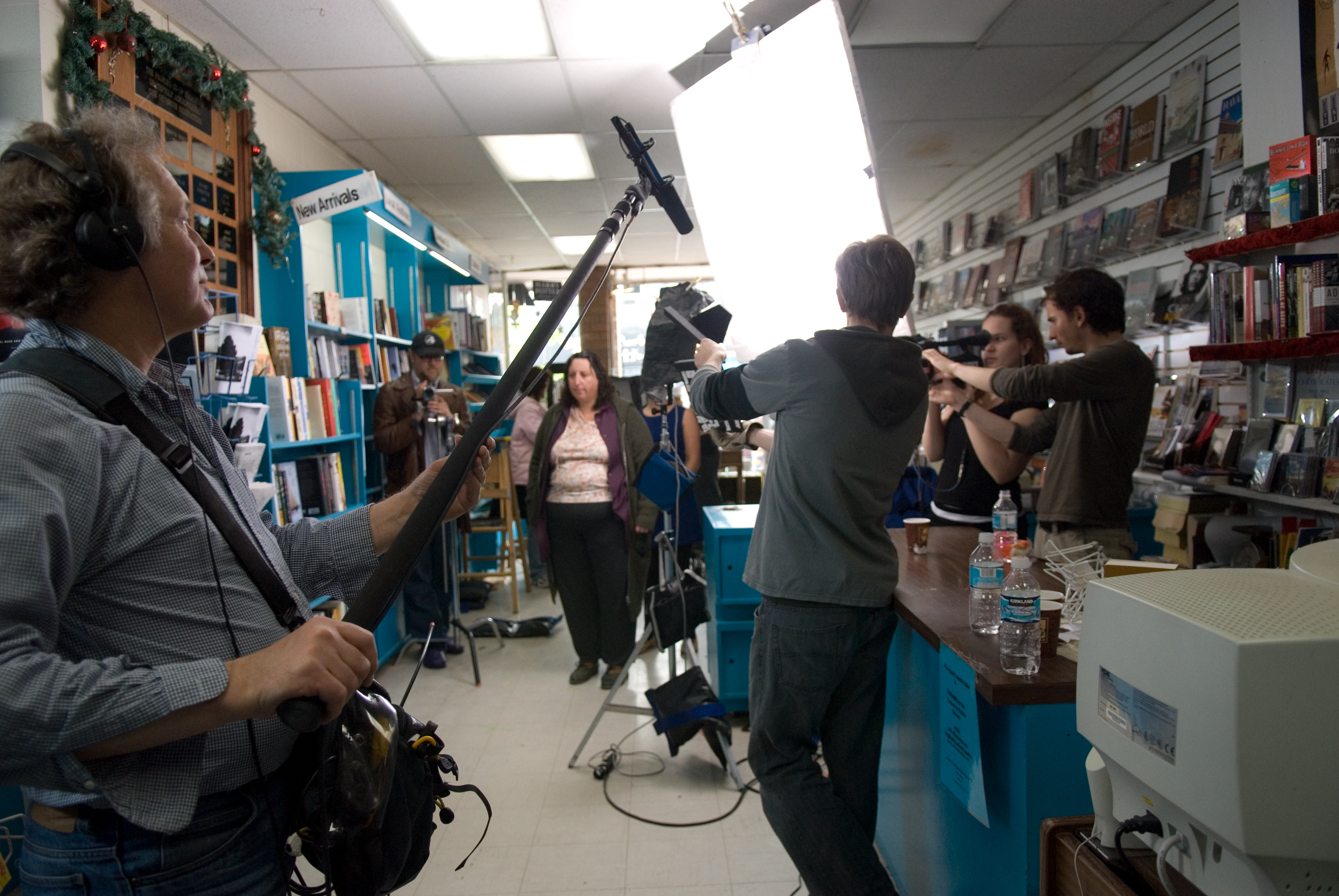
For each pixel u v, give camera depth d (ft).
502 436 20.54
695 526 11.05
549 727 9.71
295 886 2.91
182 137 8.84
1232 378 9.93
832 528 5.07
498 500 17.22
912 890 6.00
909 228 22.12
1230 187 9.62
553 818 7.58
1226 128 9.57
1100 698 2.76
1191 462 9.88
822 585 4.98
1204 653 2.24
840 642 5.03
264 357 9.79
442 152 15.10
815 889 4.92
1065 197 13.33
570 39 10.57
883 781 6.90
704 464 13.10
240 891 2.63
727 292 7.52
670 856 6.91
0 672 1.89
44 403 2.19
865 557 5.13
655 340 7.66
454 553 12.54
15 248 2.31
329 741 2.59
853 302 5.28
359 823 2.56
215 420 3.07
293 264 11.00
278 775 2.80
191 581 2.48
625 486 10.72
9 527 1.98
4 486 2.01
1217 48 9.87
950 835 5.15
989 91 12.75
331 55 10.84
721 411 5.62
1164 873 2.55
